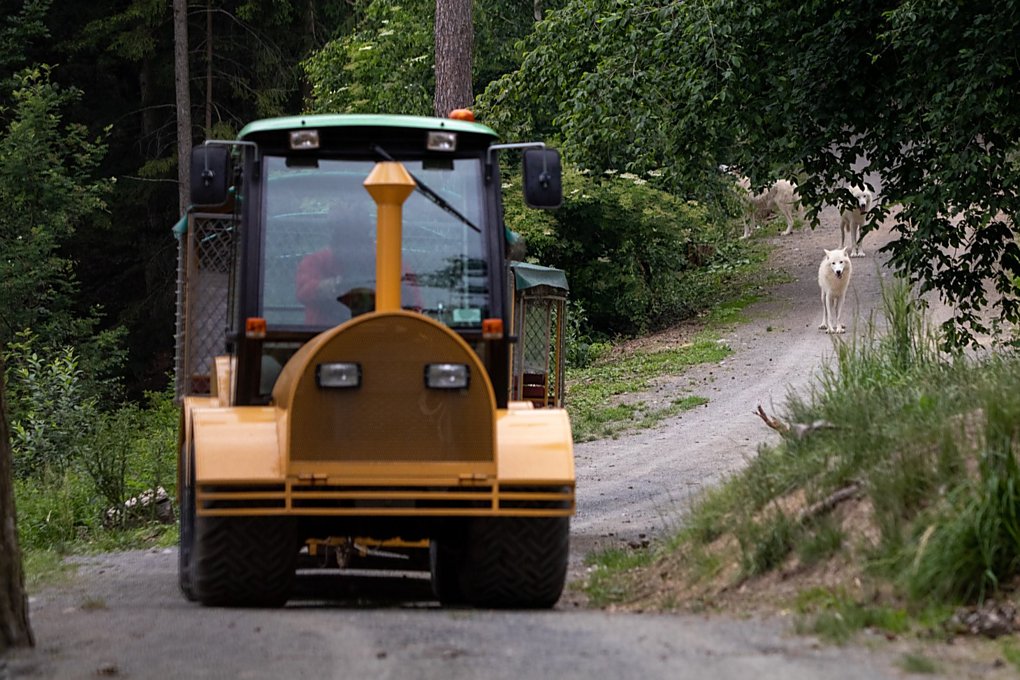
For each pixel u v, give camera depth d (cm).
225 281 2197
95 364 6844
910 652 1271
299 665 1239
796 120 3950
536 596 1748
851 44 3819
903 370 2617
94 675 1217
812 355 5547
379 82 7325
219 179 1783
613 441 4372
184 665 1255
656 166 4806
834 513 1834
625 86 4278
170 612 1647
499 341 1823
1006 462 1548
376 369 1639
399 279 1708
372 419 1638
